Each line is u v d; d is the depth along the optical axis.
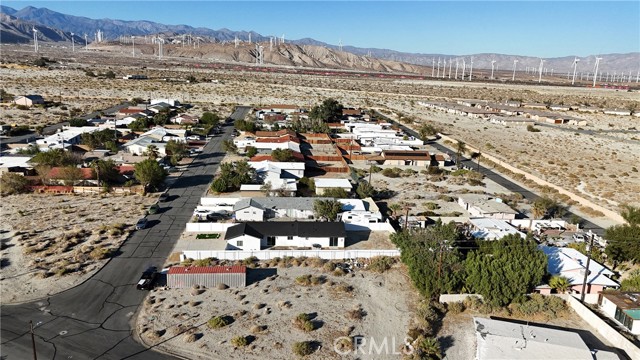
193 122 143.25
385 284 51.69
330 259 57.31
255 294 48.44
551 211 77.38
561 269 53.22
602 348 41.06
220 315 44.31
